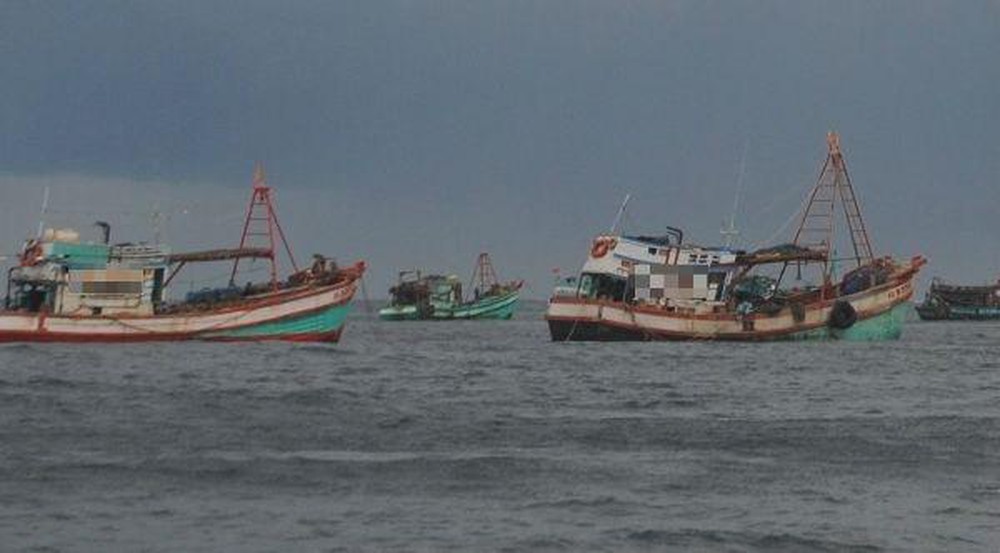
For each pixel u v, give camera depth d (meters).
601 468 133.38
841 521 109.56
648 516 110.38
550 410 190.12
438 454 140.75
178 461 131.88
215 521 105.81
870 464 139.25
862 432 165.75
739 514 111.81
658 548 99.75
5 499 112.12
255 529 103.38
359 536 101.81
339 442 149.62
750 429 168.38
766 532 105.00
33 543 97.38
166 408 179.50
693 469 134.12
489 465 133.25
